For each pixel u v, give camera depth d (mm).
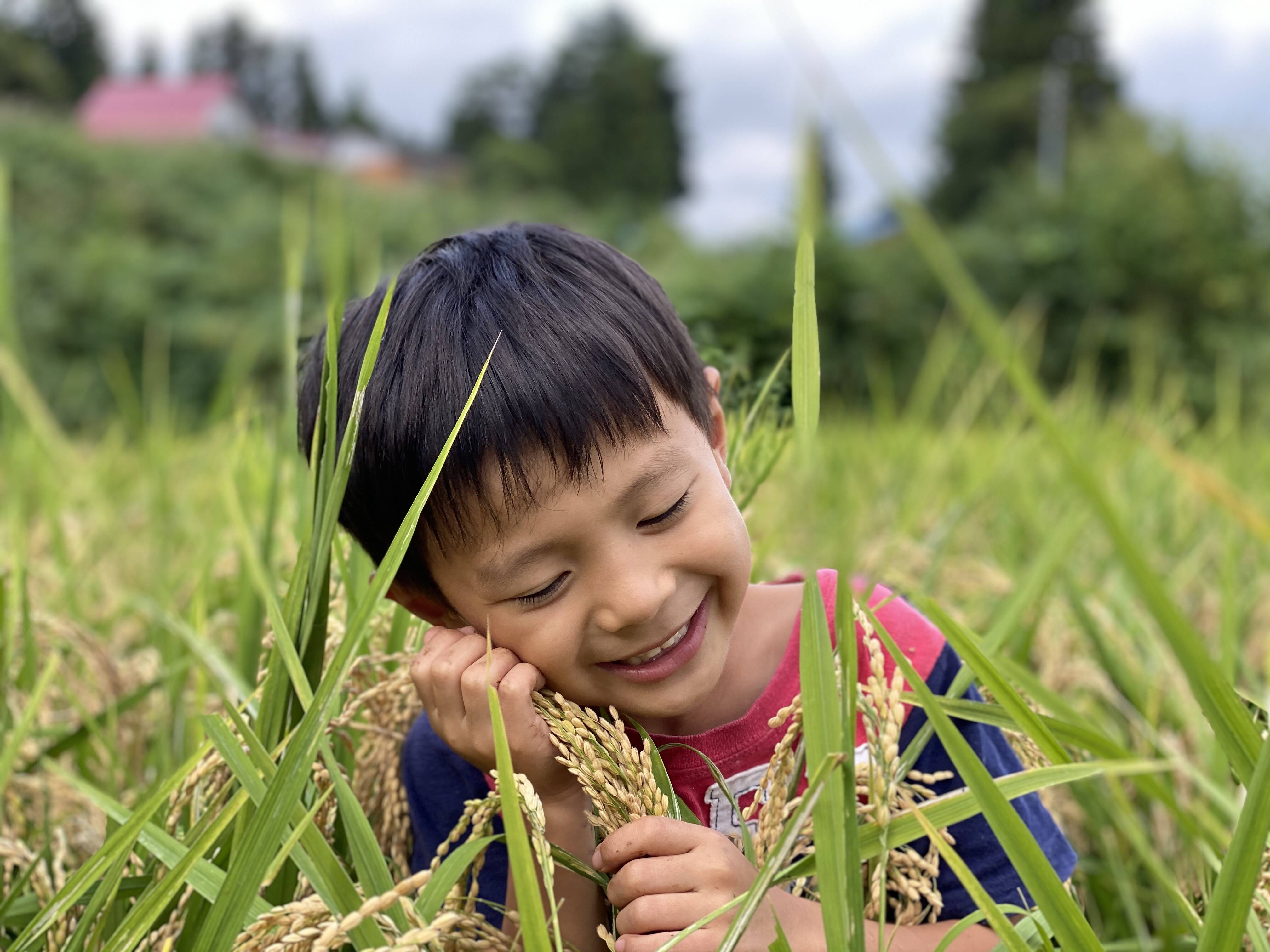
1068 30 40375
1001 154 38656
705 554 964
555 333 963
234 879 830
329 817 1048
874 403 6129
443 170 59031
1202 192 13719
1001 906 941
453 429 933
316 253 6793
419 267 1087
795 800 879
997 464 2879
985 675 861
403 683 1053
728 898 888
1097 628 1640
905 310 10953
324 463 981
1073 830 1508
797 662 1173
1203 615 2164
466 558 967
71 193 17906
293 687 1008
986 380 3529
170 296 15625
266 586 1116
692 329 1386
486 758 992
